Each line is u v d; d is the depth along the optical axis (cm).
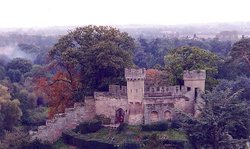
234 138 12925
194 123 11794
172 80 15750
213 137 11644
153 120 13912
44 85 16100
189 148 12569
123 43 15938
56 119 14188
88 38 15550
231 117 11750
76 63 14775
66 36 15612
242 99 15488
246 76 17525
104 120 14200
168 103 13975
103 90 14912
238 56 18400
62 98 15588
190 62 16250
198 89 14125
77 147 13650
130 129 13625
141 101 13825
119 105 14100
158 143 12306
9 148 13788
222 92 12150
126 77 13775
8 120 17188
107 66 14662
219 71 18450
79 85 15312
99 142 13312
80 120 14450
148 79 15950
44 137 14062
